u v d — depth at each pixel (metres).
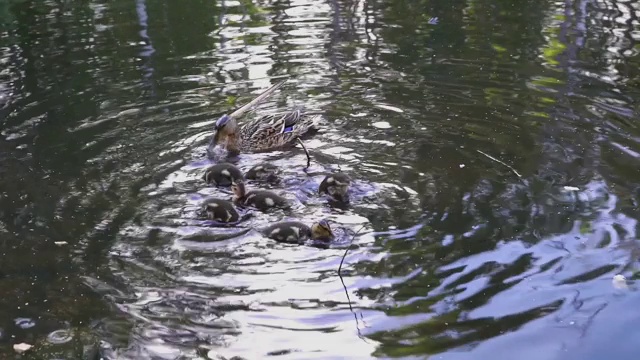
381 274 5.09
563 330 4.38
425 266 5.17
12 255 5.45
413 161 7.12
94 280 5.11
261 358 4.24
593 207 5.99
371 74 9.91
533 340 4.30
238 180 6.44
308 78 9.83
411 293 4.85
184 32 12.41
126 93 9.40
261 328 4.52
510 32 11.86
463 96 8.98
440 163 7.05
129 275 5.16
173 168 7.12
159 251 5.50
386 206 6.16
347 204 6.23
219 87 9.56
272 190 6.61
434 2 14.14
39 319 4.68
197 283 5.04
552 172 6.73
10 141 7.80
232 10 13.88
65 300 4.88
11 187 6.64
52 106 8.94
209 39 11.88
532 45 11.06
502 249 5.36
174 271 5.21
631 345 4.21
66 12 14.14
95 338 4.47
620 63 10.05
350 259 5.30
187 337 4.46
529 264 5.14
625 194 6.22
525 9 13.33
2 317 4.70
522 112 8.38
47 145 7.68
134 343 4.41
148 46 11.58
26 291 4.98
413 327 4.48
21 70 10.48
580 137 7.58
